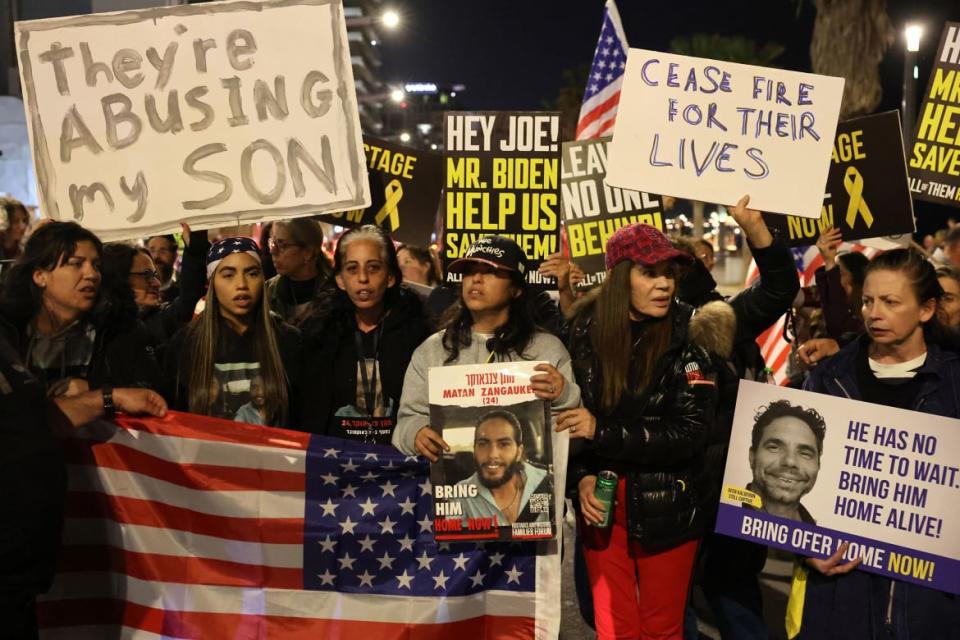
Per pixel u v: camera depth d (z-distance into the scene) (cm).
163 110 459
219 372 408
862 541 331
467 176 526
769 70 434
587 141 590
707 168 438
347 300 437
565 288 517
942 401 323
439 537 348
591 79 724
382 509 380
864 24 1532
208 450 384
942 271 408
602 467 385
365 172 462
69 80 459
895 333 321
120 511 386
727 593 436
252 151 460
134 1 1002
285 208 461
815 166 433
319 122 461
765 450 344
